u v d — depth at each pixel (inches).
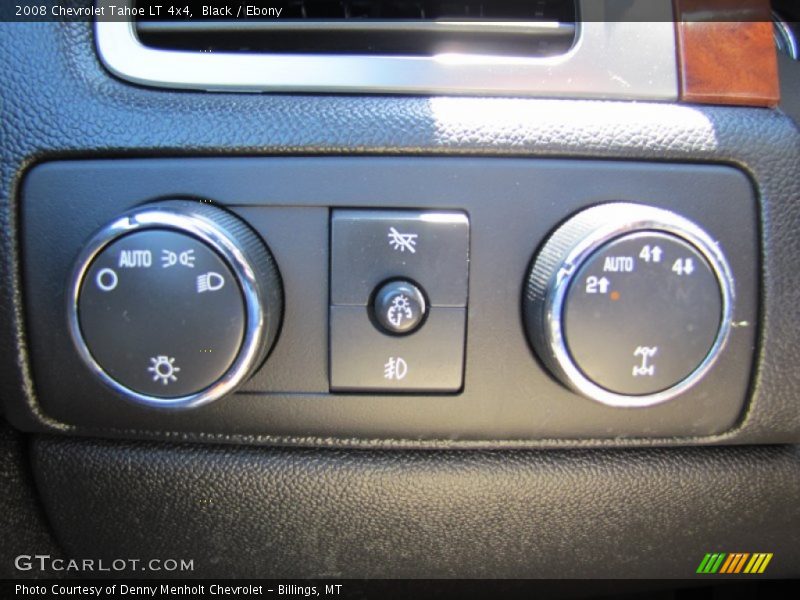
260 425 24.1
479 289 23.0
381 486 26.2
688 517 27.3
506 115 23.0
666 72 23.8
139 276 21.2
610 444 24.8
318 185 22.8
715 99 23.9
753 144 23.7
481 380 23.4
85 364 21.9
